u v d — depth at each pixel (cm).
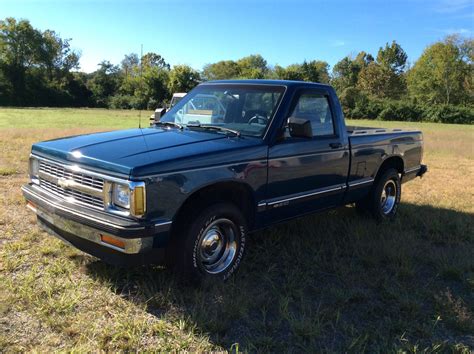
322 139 500
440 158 1465
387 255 491
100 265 427
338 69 9488
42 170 420
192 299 375
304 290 410
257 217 438
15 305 352
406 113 6119
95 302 364
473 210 725
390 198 655
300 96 474
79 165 372
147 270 422
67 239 392
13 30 7956
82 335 316
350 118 6294
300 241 522
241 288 398
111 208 350
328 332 342
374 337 337
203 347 313
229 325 343
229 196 426
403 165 669
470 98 7531
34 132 1808
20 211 598
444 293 412
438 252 511
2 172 862
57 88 8169
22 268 419
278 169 441
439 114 5925
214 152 386
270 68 9931
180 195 360
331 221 602
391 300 398
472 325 357
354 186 560
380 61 9219
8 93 7712
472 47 7438
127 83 7500
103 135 441
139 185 335
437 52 7594
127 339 318
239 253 424
